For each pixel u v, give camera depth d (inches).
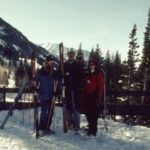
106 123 447.2
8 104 547.5
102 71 400.8
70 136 397.7
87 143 367.9
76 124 421.1
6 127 438.6
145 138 403.9
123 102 1044.5
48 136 395.2
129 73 1605.6
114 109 518.9
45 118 405.7
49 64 410.0
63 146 351.6
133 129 448.1
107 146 358.9
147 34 1567.4
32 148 339.9
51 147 346.3
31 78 412.5
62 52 417.1
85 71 407.2
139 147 361.7
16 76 2760.8
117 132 428.1
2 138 378.3
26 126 451.2
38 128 386.6
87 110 400.2
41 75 407.5
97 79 394.0
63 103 415.8
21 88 448.5
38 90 409.4
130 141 385.4
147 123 739.4
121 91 521.3
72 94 416.2
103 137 397.7
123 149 351.3
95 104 397.1
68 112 424.8
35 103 393.1
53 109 410.3
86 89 399.9
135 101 1029.8
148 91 516.4
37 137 382.9
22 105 541.6
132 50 1660.9
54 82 411.2
